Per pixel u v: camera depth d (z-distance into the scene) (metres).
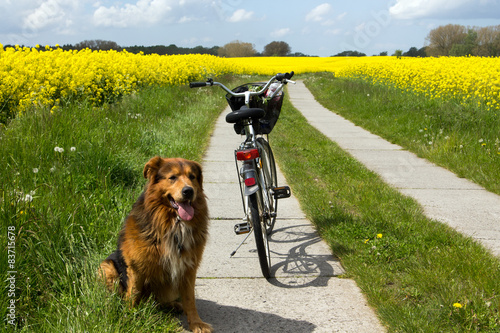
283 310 2.78
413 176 6.37
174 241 2.52
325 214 4.42
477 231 4.18
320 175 6.21
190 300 2.60
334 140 9.29
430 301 2.73
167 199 2.54
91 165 4.81
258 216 3.12
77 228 3.44
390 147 8.57
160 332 2.46
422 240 3.72
